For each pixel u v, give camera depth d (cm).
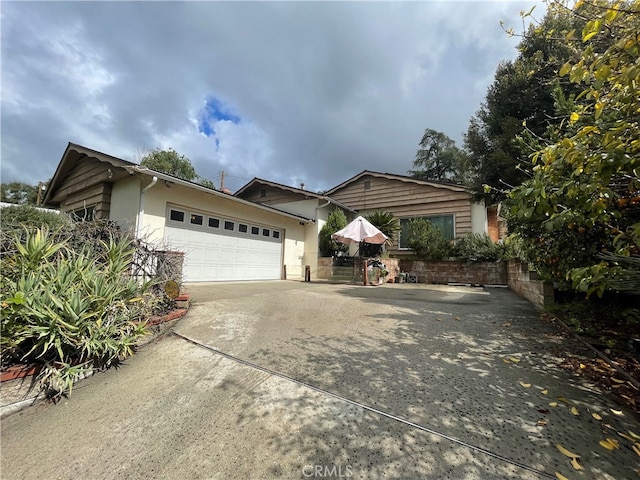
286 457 151
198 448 160
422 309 490
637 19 163
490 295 677
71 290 255
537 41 549
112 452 159
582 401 198
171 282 421
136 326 293
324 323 397
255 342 322
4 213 748
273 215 1046
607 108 227
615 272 182
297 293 677
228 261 879
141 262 399
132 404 207
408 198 1251
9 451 163
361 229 982
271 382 231
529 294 580
